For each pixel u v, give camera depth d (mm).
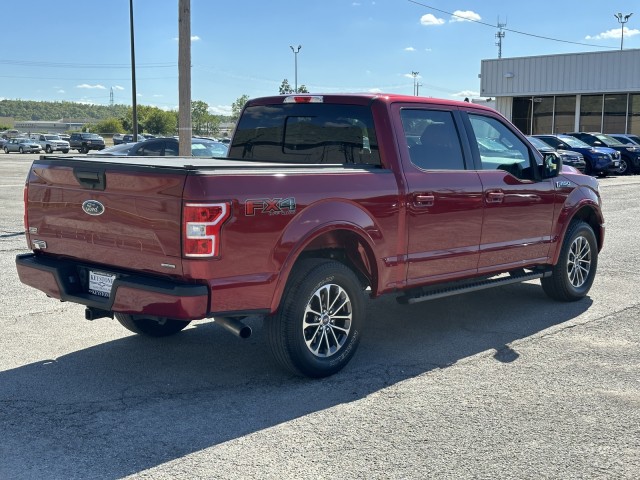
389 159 5461
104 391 4828
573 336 6195
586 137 28797
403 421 4340
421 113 5832
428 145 5816
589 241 7520
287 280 4836
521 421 4340
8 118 198125
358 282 5223
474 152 6180
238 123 6449
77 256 5016
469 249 6059
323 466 3740
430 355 5668
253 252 4531
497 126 6535
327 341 5121
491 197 6168
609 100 37062
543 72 38656
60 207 5031
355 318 5246
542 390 4867
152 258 4504
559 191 6992
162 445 3990
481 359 5559
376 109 5535
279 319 4844
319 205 4879
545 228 6883
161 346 5879
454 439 4082
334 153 5785
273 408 4543
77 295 4938
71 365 5359
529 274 6820
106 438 4078
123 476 3625
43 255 5328
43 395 4742
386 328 6473
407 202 5469
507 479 3609
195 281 4363
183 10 12336
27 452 3895
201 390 4867
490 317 6855
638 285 8266
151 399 4688
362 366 5391
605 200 17891
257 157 6277
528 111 40250
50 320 6578
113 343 5934
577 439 4082
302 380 5074
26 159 45312
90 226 4840
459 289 6035
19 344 5855
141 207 4492
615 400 4680
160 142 16781
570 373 5219
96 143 57188
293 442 4035
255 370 5297
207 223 4293
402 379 5102
